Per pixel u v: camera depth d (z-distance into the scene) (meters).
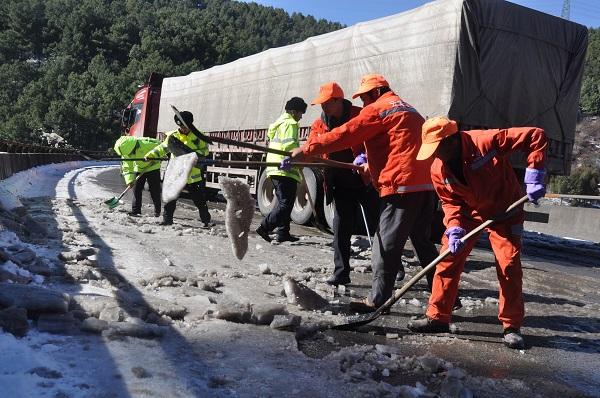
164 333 3.29
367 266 6.25
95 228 7.22
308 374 2.92
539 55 8.39
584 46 8.88
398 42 8.27
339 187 5.12
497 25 7.86
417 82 7.95
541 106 8.50
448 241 3.82
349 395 2.70
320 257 6.67
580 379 3.29
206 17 180.12
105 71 130.00
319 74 9.73
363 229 7.11
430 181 4.29
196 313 3.75
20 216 6.84
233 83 12.55
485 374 3.27
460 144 3.74
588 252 10.51
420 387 2.90
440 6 7.73
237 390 2.63
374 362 3.24
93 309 3.43
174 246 6.49
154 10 194.00
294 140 7.27
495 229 3.87
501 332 4.16
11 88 130.75
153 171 9.14
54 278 4.25
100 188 14.66
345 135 4.12
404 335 3.93
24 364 2.54
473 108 7.77
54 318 3.11
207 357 3.00
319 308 4.36
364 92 4.39
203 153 8.22
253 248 7.00
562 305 5.27
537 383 3.18
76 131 102.19
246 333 3.49
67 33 159.00
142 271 5.00
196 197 8.39
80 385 2.43
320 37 9.87
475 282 6.00
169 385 2.56
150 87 17.75
